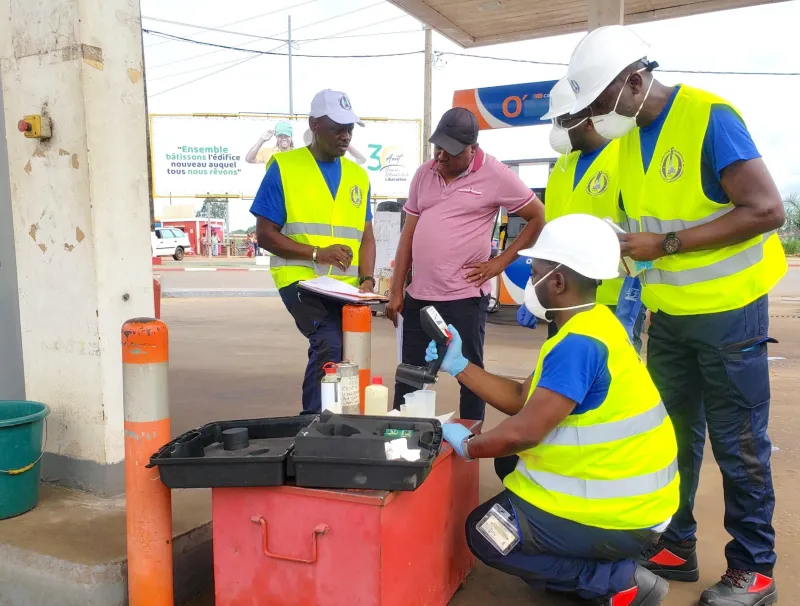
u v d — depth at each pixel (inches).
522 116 354.3
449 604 102.8
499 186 138.8
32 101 123.1
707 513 138.1
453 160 135.4
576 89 96.1
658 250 95.2
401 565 83.1
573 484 88.4
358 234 149.7
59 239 123.7
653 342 109.0
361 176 150.2
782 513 135.9
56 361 127.4
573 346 84.1
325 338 133.8
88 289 121.6
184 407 214.4
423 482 86.4
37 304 128.1
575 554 91.6
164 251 1315.2
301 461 78.9
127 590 98.0
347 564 79.2
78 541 105.0
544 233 90.5
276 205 137.8
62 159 121.3
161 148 888.9
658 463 88.4
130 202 126.3
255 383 252.8
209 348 335.9
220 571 86.3
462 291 140.1
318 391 134.7
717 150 91.4
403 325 150.2
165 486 89.5
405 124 848.9
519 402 98.8
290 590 82.7
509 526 91.3
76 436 126.8
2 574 103.1
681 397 107.7
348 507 78.3
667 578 111.3
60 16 117.6
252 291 629.3
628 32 95.7
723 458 100.0
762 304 96.1
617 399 86.0
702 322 97.5
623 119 97.2
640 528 87.1
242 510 84.0
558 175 135.3
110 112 121.9
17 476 113.8
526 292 92.0
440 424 93.9
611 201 118.0
